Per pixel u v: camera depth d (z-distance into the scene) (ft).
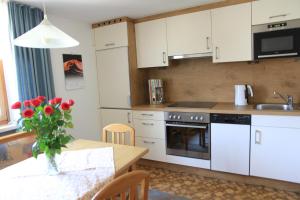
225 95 10.37
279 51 8.09
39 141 4.52
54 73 9.53
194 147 9.38
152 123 10.21
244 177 8.76
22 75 7.95
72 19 10.39
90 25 11.37
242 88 9.27
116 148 6.18
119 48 10.75
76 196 3.84
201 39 9.44
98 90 11.78
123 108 11.09
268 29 8.18
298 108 8.13
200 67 10.78
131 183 3.23
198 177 9.45
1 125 7.95
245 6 8.46
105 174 4.61
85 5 8.46
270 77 9.38
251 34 8.50
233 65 10.05
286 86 9.14
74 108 10.53
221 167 8.90
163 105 10.68
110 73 11.22
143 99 11.78
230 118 8.46
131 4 8.64
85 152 5.92
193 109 9.11
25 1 7.76
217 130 8.77
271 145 7.88
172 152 9.89
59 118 4.63
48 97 8.89
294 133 7.47
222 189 8.38
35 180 4.51
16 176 4.73
